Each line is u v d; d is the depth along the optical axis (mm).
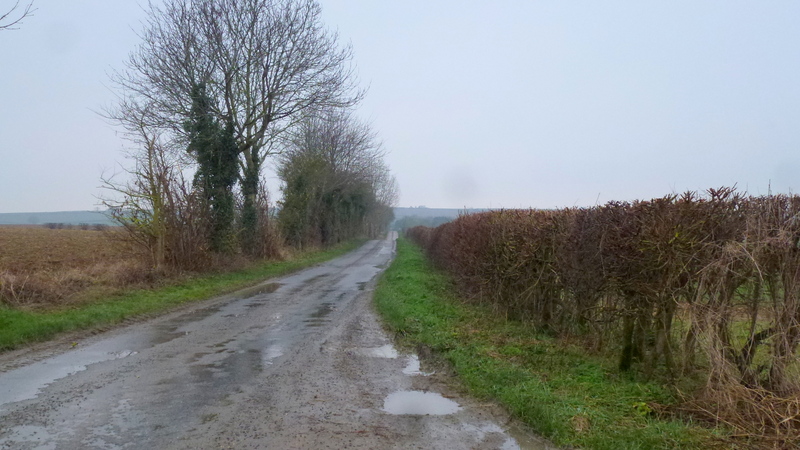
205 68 23625
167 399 6191
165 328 11008
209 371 7543
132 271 16219
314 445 4875
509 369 7176
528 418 5559
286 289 18547
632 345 7336
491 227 12070
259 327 11211
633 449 4641
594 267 7691
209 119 23000
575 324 9031
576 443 4945
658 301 6246
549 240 9586
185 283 17641
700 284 5598
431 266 27641
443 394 6656
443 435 5234
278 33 24891
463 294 14719
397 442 5016
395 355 8898
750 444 4633
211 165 22859
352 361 8352
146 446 4762
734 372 5465
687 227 5824
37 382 6867
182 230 19328
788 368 5168
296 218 36500
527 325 10461
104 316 11352
